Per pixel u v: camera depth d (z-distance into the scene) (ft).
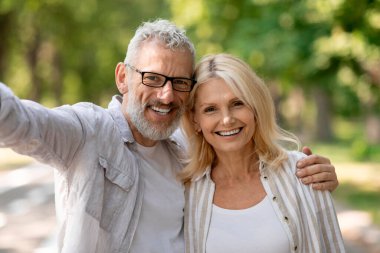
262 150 12.04
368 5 34.42
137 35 11.26
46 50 120.37
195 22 58.90
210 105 11.57
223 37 58.65
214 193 11.92
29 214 36.04
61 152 9.78
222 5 54.54
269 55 43.14
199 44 59.52
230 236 11.30
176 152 12.19
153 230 11.12
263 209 11.48
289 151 12.27
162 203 11.35
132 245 10.75
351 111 118.11
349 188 50.49
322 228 11.46
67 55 116.16
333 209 11.52
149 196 11.22
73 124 9.95
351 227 33.09
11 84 127.54
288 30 42.32
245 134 11.64
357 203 42.50
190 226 11.66
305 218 11.42
